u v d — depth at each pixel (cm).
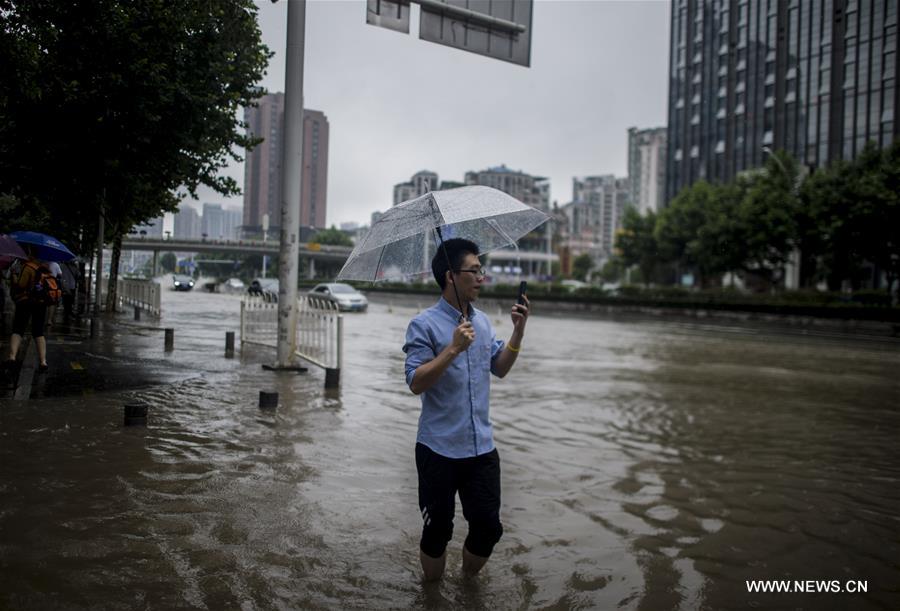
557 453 673
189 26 1043
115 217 1833
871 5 4788
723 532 449
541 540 416
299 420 679
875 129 4775
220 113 1205
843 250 3603
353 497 450
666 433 789
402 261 342
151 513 390
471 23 1003
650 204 17025
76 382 805
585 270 13100
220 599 294
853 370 1487
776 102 5625
